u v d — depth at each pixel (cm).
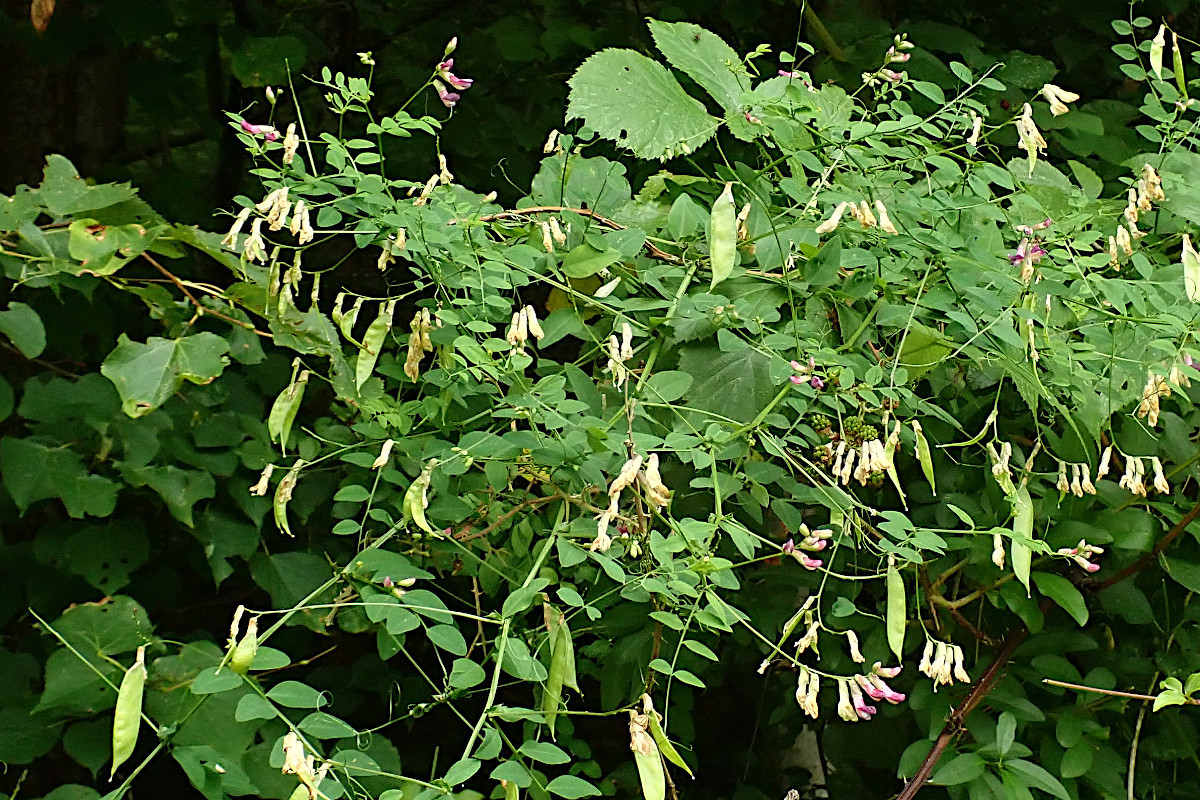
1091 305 207
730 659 315
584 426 182
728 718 345
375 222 192
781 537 250
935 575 240
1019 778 219
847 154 205
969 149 203
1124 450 222
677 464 229
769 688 316
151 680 198
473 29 375
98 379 212
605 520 169
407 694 310
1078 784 240
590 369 291
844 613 181
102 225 177
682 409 191
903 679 256
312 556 238
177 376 182
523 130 338
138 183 365
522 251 196
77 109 373
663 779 157
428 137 339
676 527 171
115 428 209
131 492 232
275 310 192
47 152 365
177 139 406
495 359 199
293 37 325
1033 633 227
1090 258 198
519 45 319
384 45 377
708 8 323
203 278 306
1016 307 197
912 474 245
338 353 203
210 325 207
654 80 219
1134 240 215
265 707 161
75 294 235
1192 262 189
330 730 164
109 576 221
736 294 201
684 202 208
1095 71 359
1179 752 242
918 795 260
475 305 193
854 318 203
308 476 236
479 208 207
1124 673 245
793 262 203
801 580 244
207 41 330
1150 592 248
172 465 219
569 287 206
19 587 235
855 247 205
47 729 212
